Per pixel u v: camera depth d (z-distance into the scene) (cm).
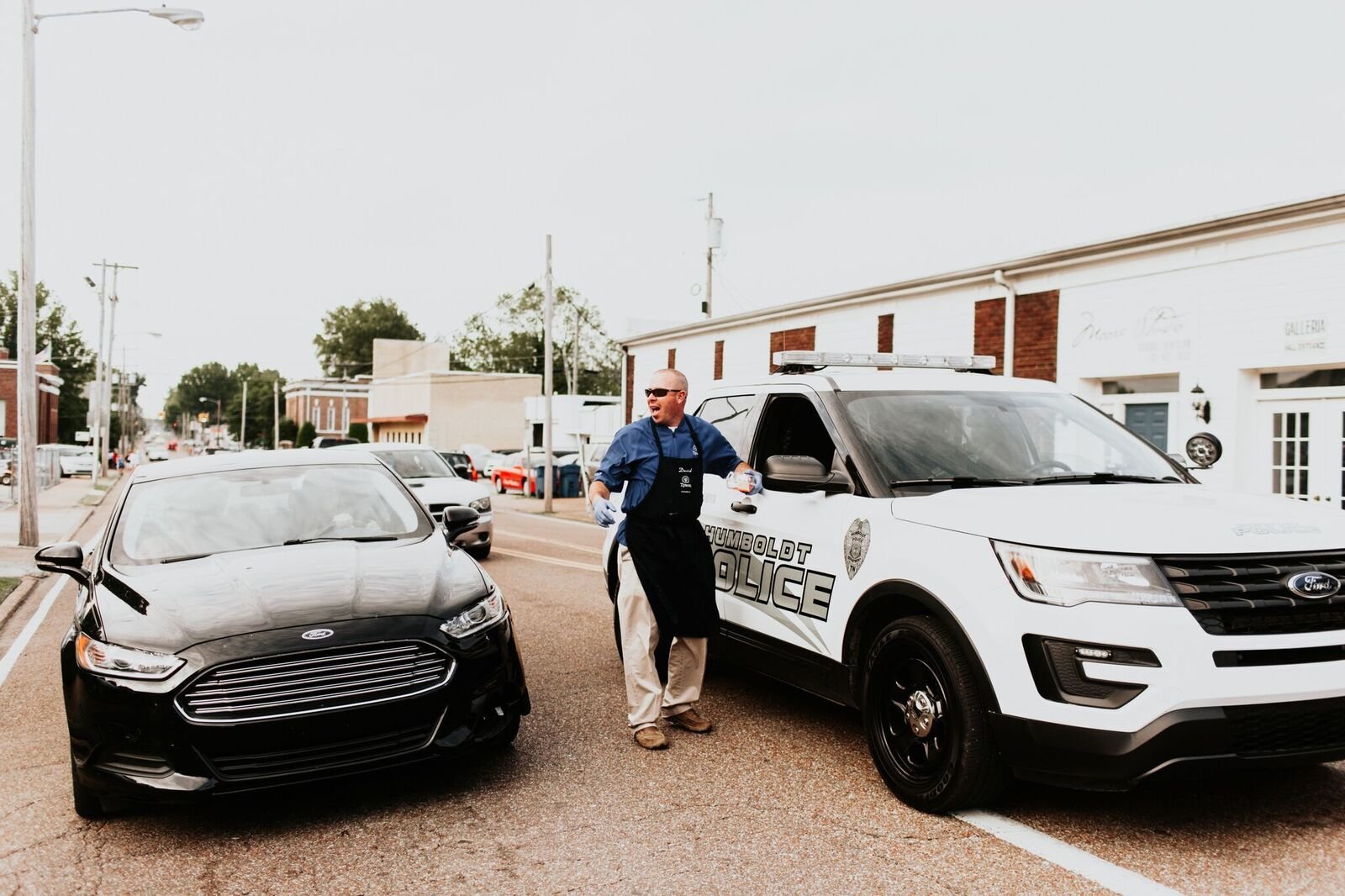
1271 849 343
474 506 1249
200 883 337
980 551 357
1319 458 1146
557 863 346
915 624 378
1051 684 329
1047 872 329
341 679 381
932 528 383
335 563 450
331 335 10850
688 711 501
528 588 1016
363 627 388
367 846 366
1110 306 1371
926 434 458
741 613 512
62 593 1041
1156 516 353
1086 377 1409
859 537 421
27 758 476
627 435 478
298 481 551
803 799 402
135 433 13175
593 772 440
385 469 586
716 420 578
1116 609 322
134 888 334
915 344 1752
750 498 512
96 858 359
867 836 363
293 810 402
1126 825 367
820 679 448
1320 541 344
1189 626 316
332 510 527
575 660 664
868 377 504
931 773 378
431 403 5541
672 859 347
